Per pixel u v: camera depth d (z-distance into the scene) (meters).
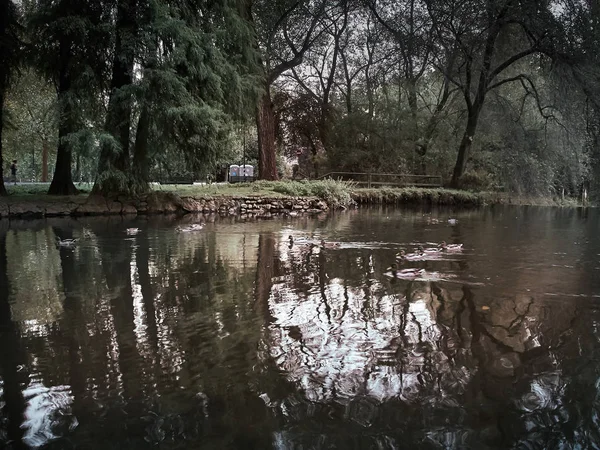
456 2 21.03
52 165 50.84
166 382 2.98
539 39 21.14
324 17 25.50
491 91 26.19
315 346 3.56
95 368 3.19
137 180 15.60
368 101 28.91
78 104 14.05
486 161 28.66
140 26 13.96
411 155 28.27
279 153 37.06
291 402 2.72
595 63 19.73
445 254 7.78
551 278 5.87
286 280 5.80
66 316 4.34
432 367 3.18
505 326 4.00
